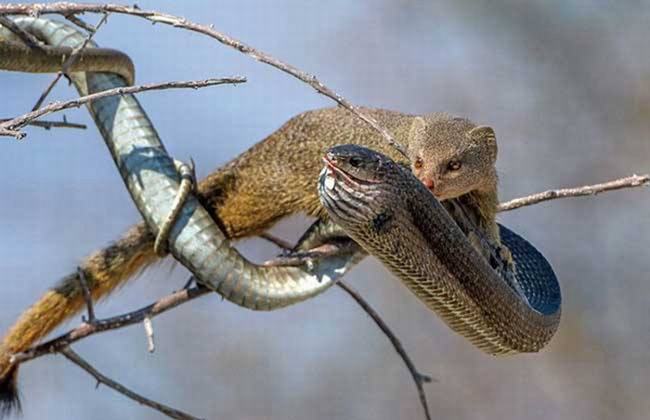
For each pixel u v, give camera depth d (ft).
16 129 39.70
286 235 74.95
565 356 82.23
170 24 41.96
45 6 41.65
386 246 38.27
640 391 81.25
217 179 56.34
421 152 52.65
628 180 48.96
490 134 53.47
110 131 51.60
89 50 50.49
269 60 41.60
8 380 52.70
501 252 52.01
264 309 49.70
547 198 51.13
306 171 55.26
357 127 55.36
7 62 48.37
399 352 53.47
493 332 42.39
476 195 53.57
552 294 48.96
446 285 40.01
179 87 41.04
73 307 54.19
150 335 48.83
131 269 55.11
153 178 50.70
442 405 79.82
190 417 49.65
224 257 49.67
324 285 50.06
